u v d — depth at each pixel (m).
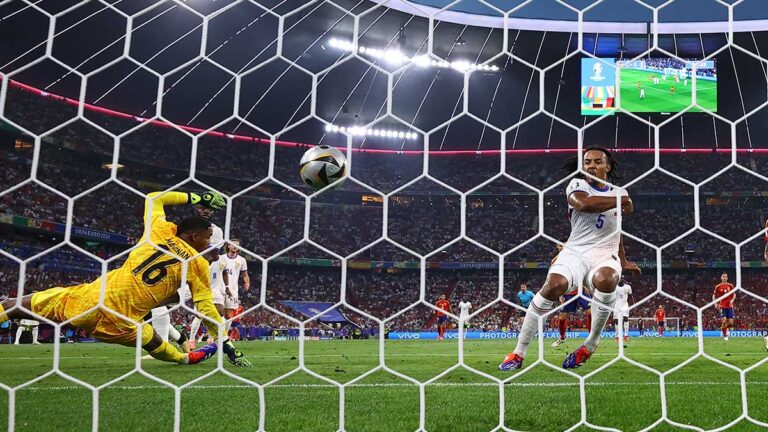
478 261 36.53
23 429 2.67
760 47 29.53
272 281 35.53
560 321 12.24
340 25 28.00
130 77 28.56
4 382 4.66
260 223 36.59
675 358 7.68
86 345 14.20
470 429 2.64
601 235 5.24
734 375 4.95
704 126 34.91
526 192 38.28
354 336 31.23
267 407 3.22
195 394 3.80
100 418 2.92
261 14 25.62
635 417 2.89
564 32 29.50
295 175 37.91
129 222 32.59
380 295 36.16
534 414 2.96
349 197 38.44
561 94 33.16
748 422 2.78
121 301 4.95
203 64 28.20
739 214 37.03
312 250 36.16
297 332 29.91
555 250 36.69
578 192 4.95
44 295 4.82
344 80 31.91
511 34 29.77
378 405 3.27
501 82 32.81
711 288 34.75
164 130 34.59
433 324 34.97
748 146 36.88
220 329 2.25
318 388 4.12
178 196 5.33
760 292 34.19
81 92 2.38
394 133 37.28
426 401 3.41
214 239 9.58
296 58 29.56
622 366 5.95
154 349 5.66
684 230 36.66
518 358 5.33
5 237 28.09
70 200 2.27
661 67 30.88
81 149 30.92
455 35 29.81
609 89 30.83
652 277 35.72
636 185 37.38
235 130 35.84
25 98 29.36
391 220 38.25
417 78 32.34
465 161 39.22
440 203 38.81
